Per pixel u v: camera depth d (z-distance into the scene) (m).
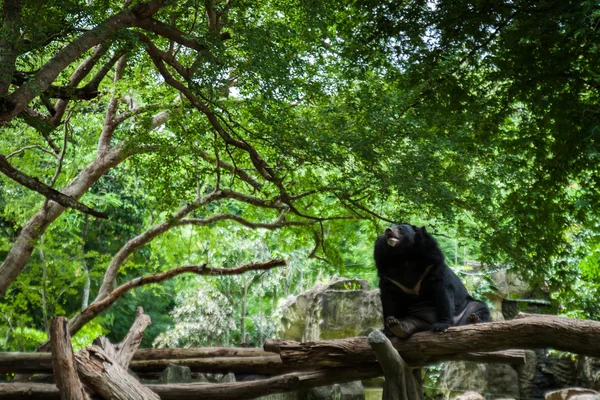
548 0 9.79
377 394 11.63
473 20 10.40
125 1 10.52
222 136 9.66
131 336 6.77
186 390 6.50
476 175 10.73
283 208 11.97
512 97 10.86
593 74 10.17
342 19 11.12
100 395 5.82
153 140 10.46
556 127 10.49
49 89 8.62
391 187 10.12
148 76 11.39
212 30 8.66
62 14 7.88
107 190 20.09
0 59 7.09
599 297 11.48
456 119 10.52
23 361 7.36
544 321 5.46
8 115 7.09
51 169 14.75
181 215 12.66
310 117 10.18
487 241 10.77
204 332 17.84
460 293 6.91
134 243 13.44
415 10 10.68
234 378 7.11
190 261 17.14
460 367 12.31
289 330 13.89
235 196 12.05
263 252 18.14
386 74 10.79
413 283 6.27
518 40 9.95
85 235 20.67
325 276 20.19
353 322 12.44
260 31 8.70
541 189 10.76
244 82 8.85
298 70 9.06
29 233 12.43
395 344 6.01
